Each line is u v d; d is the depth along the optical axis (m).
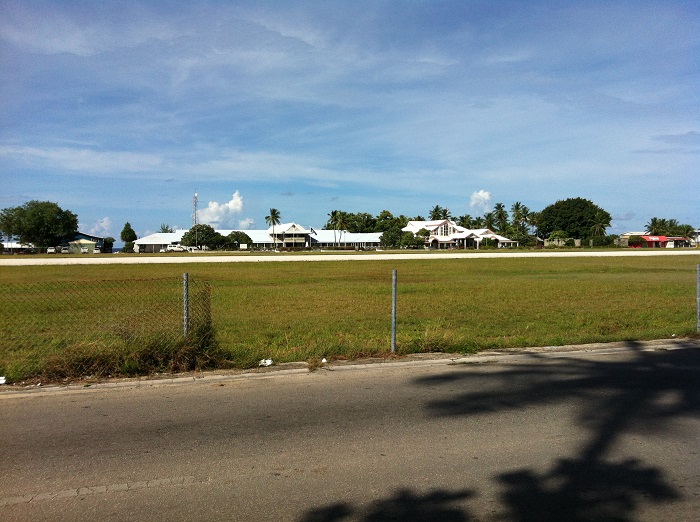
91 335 11.09
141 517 3.94
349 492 4.31
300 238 138.88
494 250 90.88
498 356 9.36
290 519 3.90
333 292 22.12
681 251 73.62
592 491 4.34
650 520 3.92
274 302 18.59
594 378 7.84
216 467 4.77
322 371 8.27
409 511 4.02
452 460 4.91
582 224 147.88
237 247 132.50
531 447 5.21
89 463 4.86
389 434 5.55
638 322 13.81
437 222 138.62
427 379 7.79
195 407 6.49
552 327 13.06
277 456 5.00
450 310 16.39
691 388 7.29
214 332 9.11
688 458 4.97
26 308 16.67
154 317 11.09
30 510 4.05
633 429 5.70
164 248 131.88
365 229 168.50
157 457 4.98
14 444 5.32
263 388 7.32
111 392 7.17
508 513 4.00
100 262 46.81
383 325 13.51
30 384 7.62
